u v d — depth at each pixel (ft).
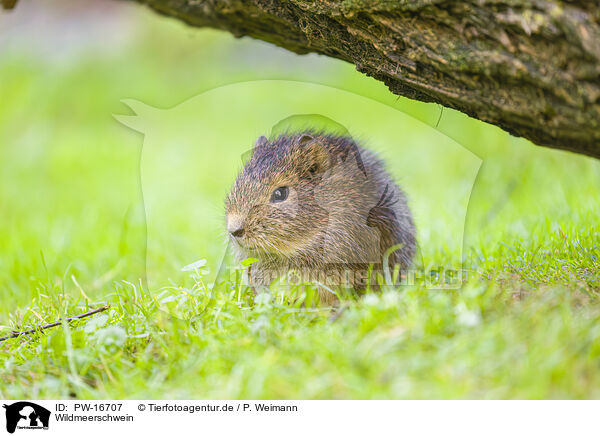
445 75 19.06
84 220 40.83
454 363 15.92
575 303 18.74
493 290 20.02
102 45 80.64
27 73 70.74
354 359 16.35
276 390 16.33
